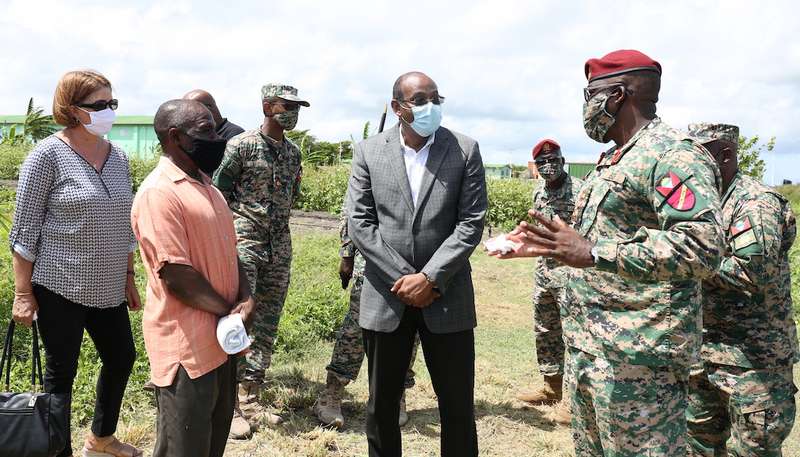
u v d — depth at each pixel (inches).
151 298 104.7
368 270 131.3
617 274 87.5
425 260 127.7
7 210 305.1
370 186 132.7
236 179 167.8
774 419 121.3
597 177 100.8
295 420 169.9
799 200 883.4
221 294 108.5
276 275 173.0
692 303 94.6
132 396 172.9
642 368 94.7
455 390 127.8
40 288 128.2
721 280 119.9
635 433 95.3
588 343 99.9
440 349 127.1
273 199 169.8
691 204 86.0
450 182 128.5
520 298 374.0
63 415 121.4
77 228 127.4
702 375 132.6
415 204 128.3
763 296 120.7
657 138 94.1
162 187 102.0
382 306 127.2
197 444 103.8
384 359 128.8
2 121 1790.1
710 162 91.5
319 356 232.2
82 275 128.4
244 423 159.3
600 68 100.2
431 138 131.5
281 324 245.1
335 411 170.4
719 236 84.6
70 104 127.6
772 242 116.4
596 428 104.7
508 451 164.4
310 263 380.2
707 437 135.9
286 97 163.9
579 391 103.9
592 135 103.7
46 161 126.3
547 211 213.3
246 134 168.2
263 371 170.4
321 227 553.6
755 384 121.6
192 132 105.0
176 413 102.7
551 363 197.3
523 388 213.8
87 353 187.5
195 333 102.7
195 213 103.8
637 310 95.1
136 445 149.7
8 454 117.7
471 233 126.6
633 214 95.3
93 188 129.6
